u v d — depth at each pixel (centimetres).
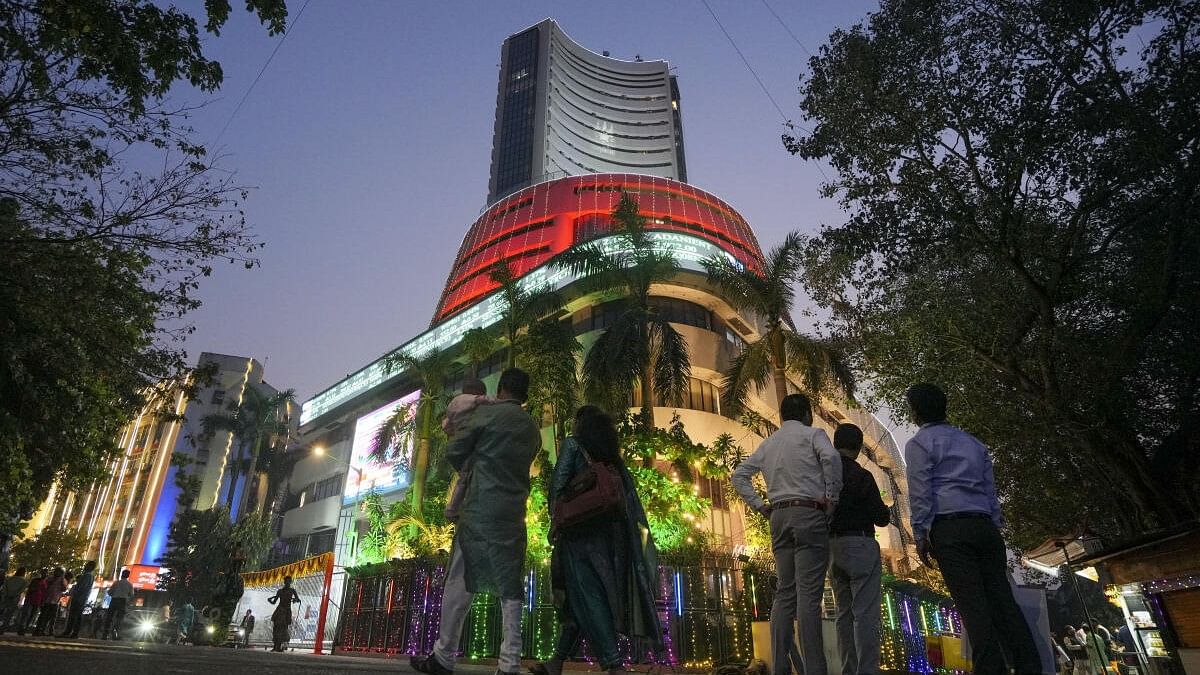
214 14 727
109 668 295
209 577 3972
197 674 285
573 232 4684
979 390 1137
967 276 1094
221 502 5638
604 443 383
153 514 5353
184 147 894
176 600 3906
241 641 1928
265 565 4266
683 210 4672
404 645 1501
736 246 4631
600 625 325
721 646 1327
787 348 2253
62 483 1325
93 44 701
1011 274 1063
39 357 1005
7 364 947
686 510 1808
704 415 2900
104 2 696
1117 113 812
